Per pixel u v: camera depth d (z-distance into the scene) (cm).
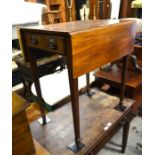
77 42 64
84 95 139
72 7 242
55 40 68
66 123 109
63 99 159
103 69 176
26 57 92
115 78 157
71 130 103
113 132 117
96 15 247
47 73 177
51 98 154
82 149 89
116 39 87
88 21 103
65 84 173
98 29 73
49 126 107
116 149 138
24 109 66
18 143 70
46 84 171
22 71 179
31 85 188
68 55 65
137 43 159
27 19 176
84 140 94
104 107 122
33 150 78
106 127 103
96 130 101
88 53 71
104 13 247
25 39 86
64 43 65
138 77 155
